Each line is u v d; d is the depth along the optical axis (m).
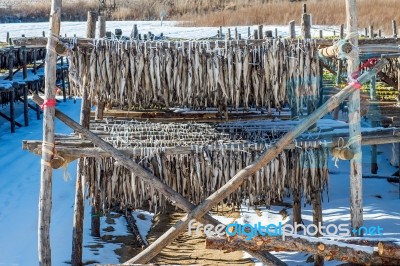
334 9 37.88
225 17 40.91
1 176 15.19
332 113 12.20
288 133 6.88
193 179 7.52
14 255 9.36
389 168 14.21
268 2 42.72
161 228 10.74
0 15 50.59
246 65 7.32
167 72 7.29
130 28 37.16
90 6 48.38
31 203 12.61
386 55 9.00
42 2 55.19
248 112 9.63
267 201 7.72
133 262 6.92
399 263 6.00
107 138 8.25
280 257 8.76
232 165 7.53
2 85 19.84
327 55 7.25
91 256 9.11
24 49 21.22
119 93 7.29
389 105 11.88
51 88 6.77
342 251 6.12
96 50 7.20
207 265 8.84
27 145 7.18
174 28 37.16
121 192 7.61
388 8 34.03
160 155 7.38
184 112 9.81
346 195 12.05
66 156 6.99
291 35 9.16
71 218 11.12
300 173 7.68
